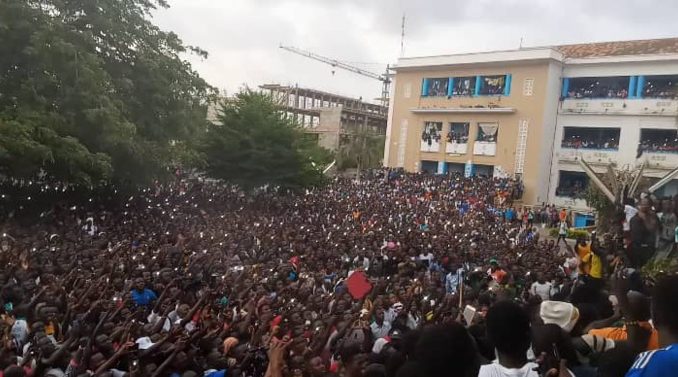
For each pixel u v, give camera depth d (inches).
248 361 275.4
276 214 1054.4
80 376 240.7
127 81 920.3
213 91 1112.2
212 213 985.5
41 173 882.8
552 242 1019.3
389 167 2076.8
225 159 1320.1
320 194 1459.2
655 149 1628.9
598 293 301.3
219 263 563.8
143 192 1099.9
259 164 1305.4
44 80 807.7
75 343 277.0
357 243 755.4
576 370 161.5
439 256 712.4
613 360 149.8
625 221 499.2
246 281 477.1
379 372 198.7
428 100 2065.7
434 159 2046.0
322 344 312.3
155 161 972.6
